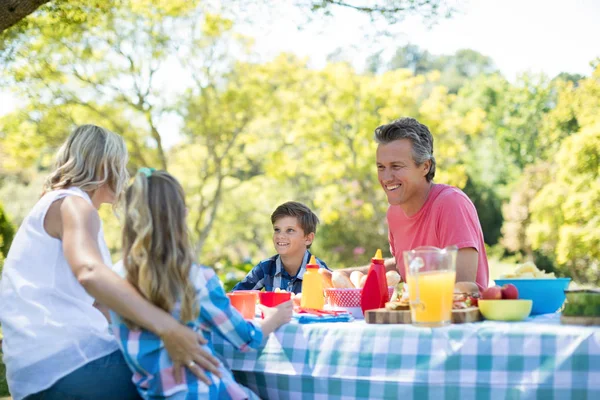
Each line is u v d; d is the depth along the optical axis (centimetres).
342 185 1569
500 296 189
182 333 172
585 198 1297
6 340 193
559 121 1659
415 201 250
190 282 174
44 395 187
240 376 193
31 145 1303
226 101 1368
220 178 1470
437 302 172
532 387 163
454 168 1503
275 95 1441
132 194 176
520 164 1920
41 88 1203
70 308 191
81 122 1348
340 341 179
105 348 190
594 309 172
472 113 1536
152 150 1443
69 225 187
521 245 1617
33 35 710
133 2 1165
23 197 1720
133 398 192
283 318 189
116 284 173
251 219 1725
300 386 182
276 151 1512
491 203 1892
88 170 204
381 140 247
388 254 1595
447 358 168
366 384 175
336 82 1479
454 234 234
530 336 165
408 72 1521
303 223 288
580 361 161
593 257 1302
